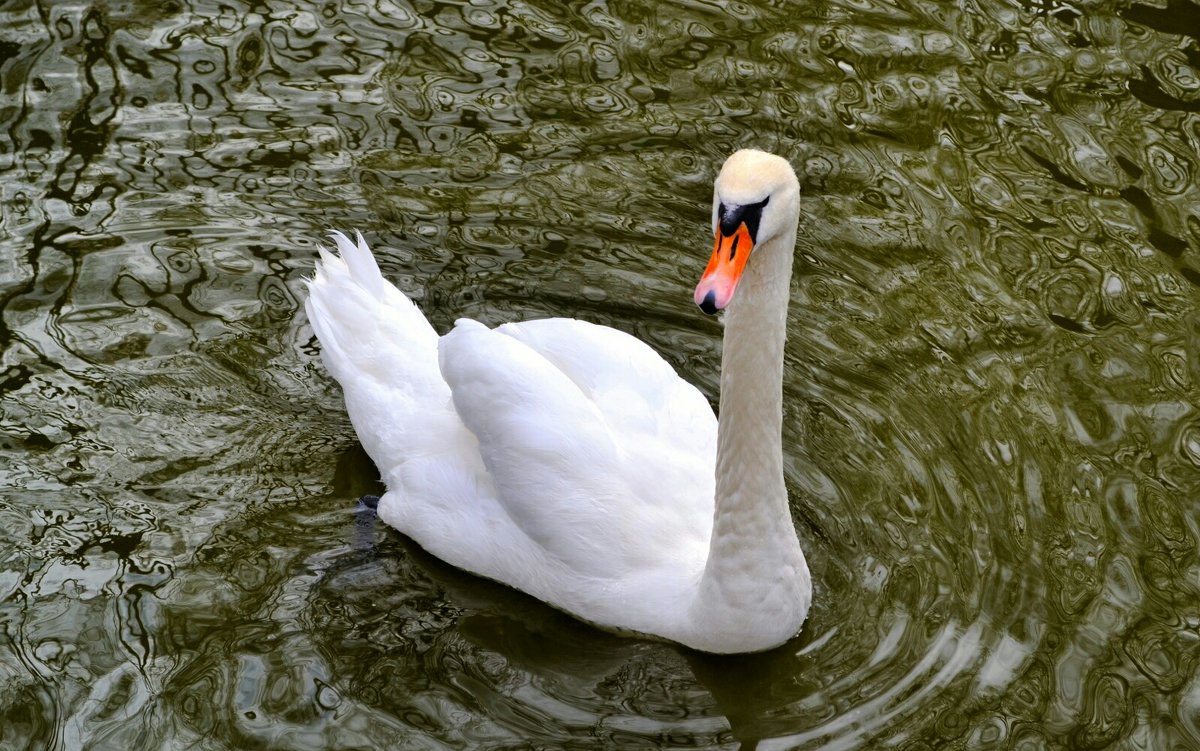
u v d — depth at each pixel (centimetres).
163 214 431
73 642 375
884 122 452
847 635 377
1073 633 376
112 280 421
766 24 477
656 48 466
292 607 381
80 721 366
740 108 454
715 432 388
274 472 399
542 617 382
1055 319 418
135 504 393
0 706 368
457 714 368
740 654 375
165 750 363
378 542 391
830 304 421
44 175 436
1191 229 433
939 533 389
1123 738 365
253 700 369
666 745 366
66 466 396
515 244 430
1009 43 471
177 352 412
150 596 381
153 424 403
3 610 378
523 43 466
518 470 380
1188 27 478
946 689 370
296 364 413
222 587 383
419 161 443
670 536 378
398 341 399
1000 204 437
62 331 413
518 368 382
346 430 405
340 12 472
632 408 384
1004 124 452
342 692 370
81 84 452
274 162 441
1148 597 381
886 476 397
